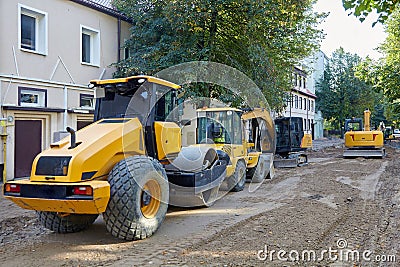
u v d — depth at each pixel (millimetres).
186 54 15320
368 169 16344
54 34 14445
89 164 5832
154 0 16656
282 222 7340
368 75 24000
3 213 8406
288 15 16609
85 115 15375
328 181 12773
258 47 16141
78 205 5508
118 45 17719
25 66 13305
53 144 6102
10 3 12812
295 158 17156
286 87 19094
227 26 16562
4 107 12422
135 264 5191
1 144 12430
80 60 15586
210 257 5418
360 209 8516
